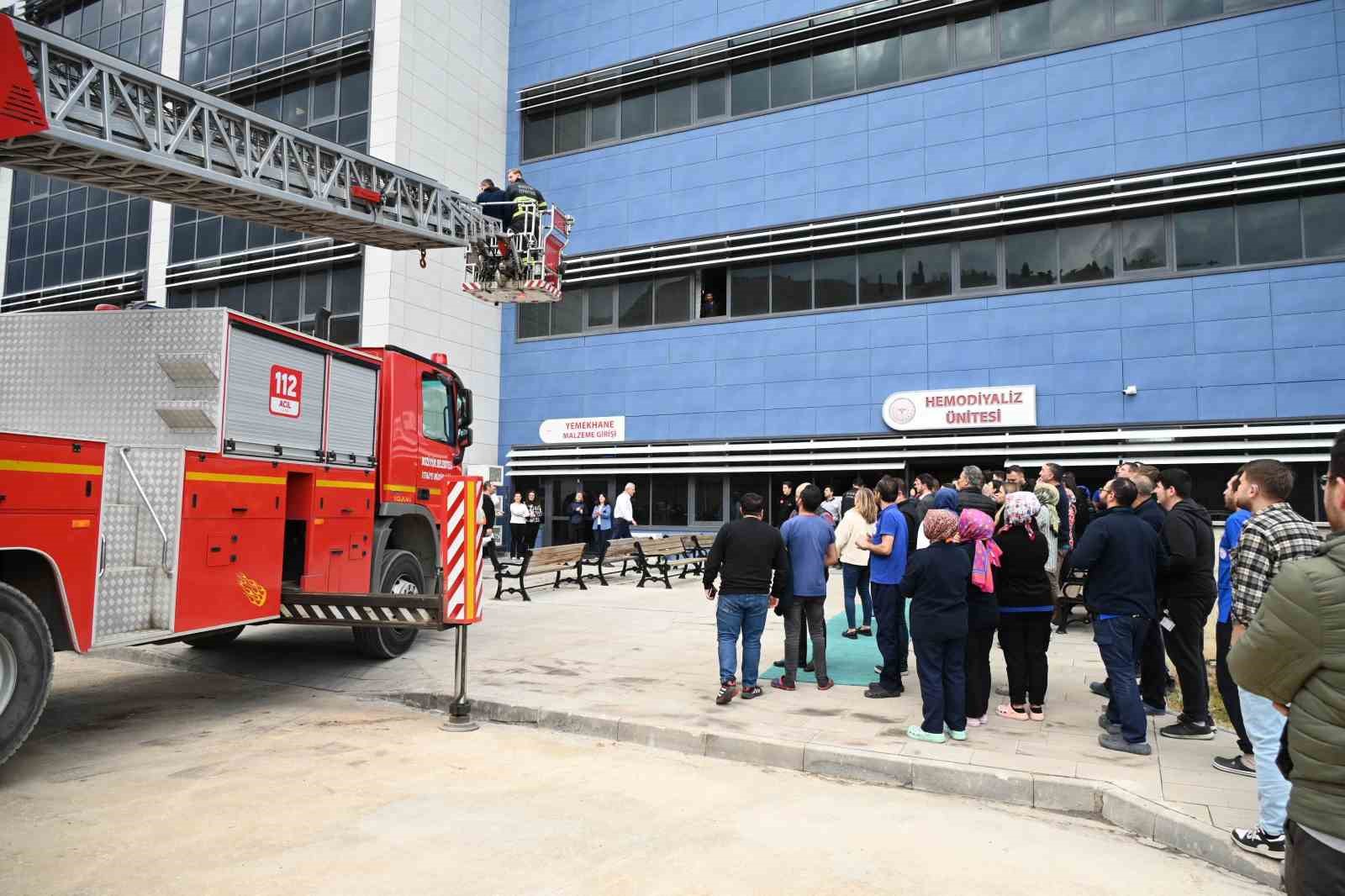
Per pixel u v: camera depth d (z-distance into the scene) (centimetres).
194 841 423
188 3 2531
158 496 598
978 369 1844
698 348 2136
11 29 583
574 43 2334
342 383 804
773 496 2048
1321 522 1550
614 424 2209
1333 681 199
